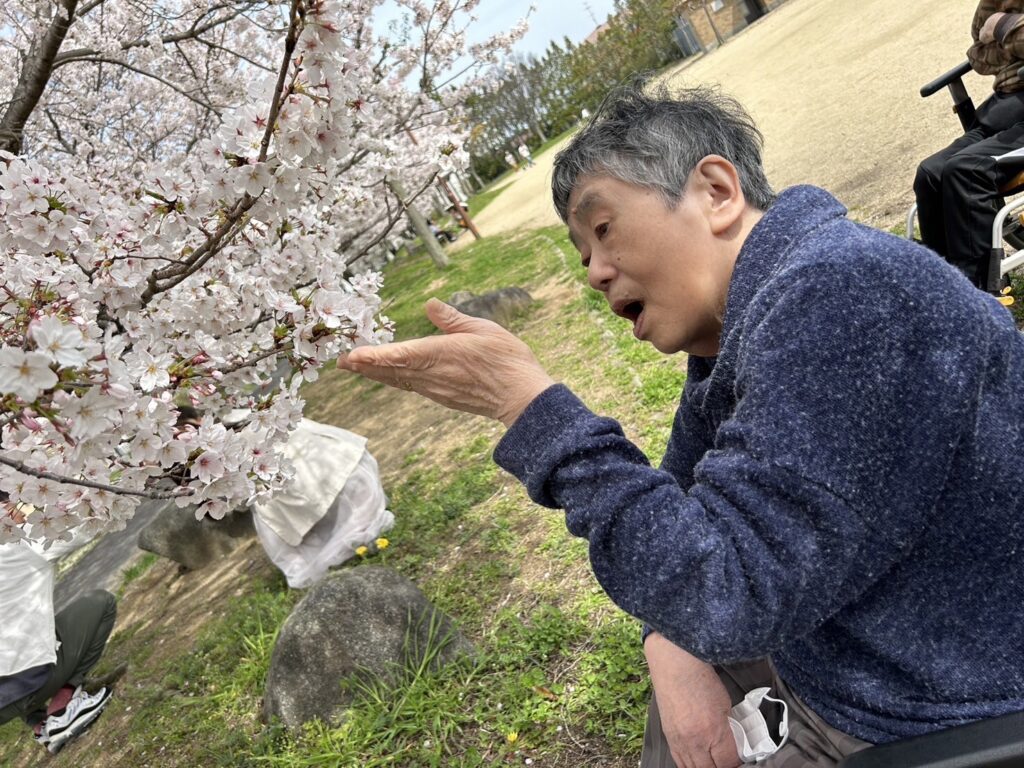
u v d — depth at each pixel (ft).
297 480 15.55
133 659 17.19
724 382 3.96
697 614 3.21
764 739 4.50
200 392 6.88
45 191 6.53
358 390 33.99
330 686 11.10
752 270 3.72
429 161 13.50
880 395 3.12
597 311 25.09
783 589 3.11
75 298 6.68
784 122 38.09
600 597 11.01
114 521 5.72
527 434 3.81
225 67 22.45
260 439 6.35
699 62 104.53
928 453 3.14
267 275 7.52
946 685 3.49
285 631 11.51
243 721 12.42
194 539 21.31
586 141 3.99
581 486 3.60
